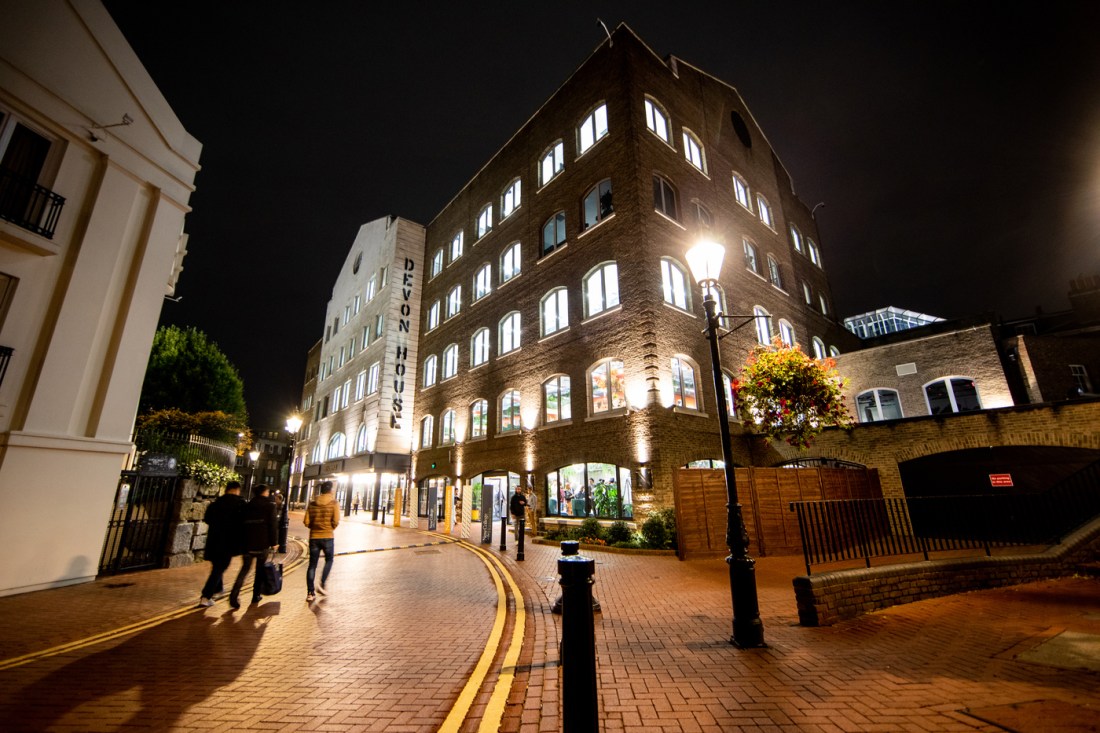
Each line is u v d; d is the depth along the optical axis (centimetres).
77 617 616
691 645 495
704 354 1641
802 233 2833
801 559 1080
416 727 330
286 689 396
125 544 951
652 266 1529
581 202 1803
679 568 987
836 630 540
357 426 3114
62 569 806
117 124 956
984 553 867
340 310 4131
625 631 551
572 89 1961
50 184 870
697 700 359
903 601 662
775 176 2661
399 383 2828
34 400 803
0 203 798
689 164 1908
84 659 465
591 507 1516
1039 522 1034
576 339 1673
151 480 995
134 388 944
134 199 991
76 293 876
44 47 870
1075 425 1152
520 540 1134
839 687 379
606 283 1633
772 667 427
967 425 1299
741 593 498
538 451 1731
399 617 625
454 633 554
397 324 2898
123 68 981
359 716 346
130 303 951
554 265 1845
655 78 1880
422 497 2531
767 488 1222
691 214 1827
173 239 1049
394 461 2703
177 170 1073
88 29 935
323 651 493
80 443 846
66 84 895
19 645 504
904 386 1802
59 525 811
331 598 742
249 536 688
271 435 6988
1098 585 782
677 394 1510
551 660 448
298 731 324
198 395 2319
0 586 729
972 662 429
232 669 441
